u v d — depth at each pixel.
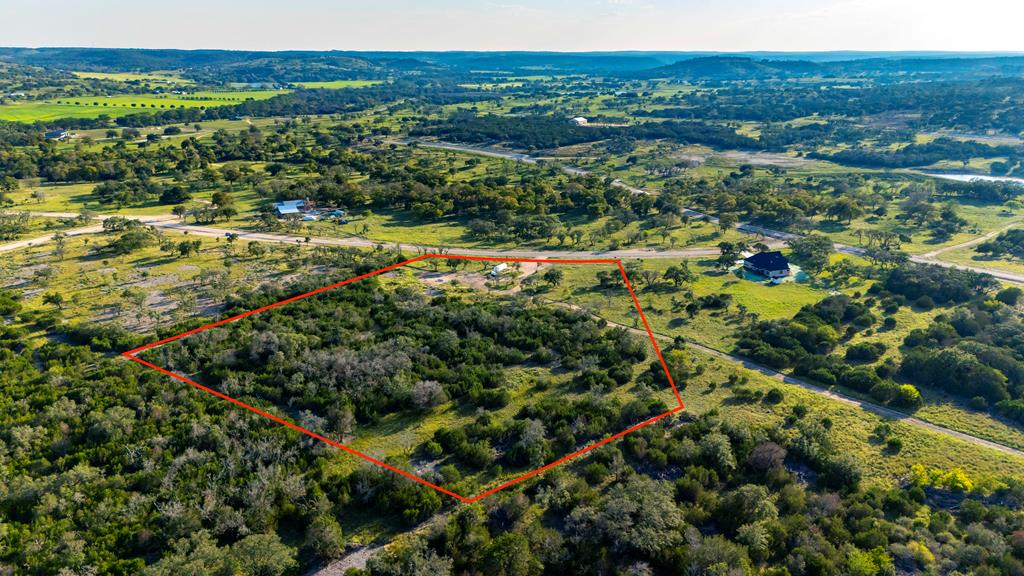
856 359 91.25
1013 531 55.28
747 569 49.94
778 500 60.62
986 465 66.38
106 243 138.38
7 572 49.81
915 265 127.62
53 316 96.00
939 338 93.56
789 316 107.81
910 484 63.16
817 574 50.28
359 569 51.62
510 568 50.78
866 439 71.25
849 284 123.81
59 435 66.12
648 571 50.91
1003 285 120.00
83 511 55.91
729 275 129.75
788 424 74.12
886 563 50.84
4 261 124.44
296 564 51.81
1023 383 81.12
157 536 53.84
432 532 54.72
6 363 80.94
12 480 59.44
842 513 58.09
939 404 79.19
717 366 89.00
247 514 56.00
